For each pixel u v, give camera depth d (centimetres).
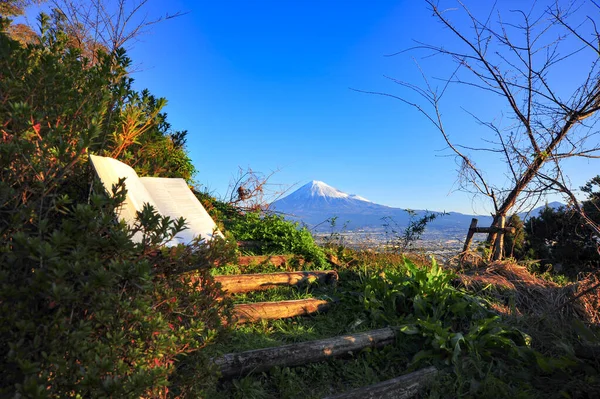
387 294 530
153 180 385
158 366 228
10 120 232
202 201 696
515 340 466
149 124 397
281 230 751
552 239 1066
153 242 234
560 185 577
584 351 397
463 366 410
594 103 621
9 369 182
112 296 205
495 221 742
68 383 180
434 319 480
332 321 495
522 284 612
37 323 191
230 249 298
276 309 488
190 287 288
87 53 695
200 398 265
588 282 571
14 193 207
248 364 363
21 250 181
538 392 383
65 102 274
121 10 700
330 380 384
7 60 258
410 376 380
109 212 223
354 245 809
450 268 696
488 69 679
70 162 222
